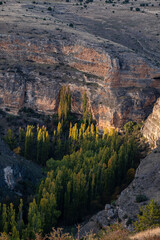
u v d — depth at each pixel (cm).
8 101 13888
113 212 6550
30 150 11344
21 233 6569
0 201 7656
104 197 8938
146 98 13062
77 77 14288
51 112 13875
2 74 14212
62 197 8231
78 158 9919
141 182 7219
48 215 7162
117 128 12888
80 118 13912
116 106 12875
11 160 9325
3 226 6550
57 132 12450
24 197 8350
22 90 14000
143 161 8369
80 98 13900
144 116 12900
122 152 9944
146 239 2988
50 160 10150
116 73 13388
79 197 8194
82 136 12312
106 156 10044
